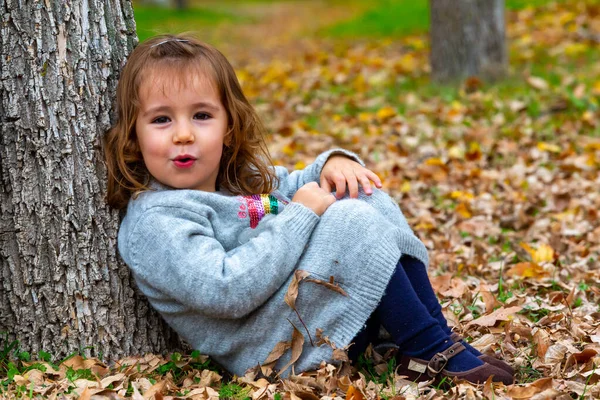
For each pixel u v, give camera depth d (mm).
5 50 2385
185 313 2457
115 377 2357
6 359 2539
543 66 7660
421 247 2551
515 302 3064
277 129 6195
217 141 2467
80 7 2434
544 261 3590
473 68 7289
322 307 2398
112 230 2529
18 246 2484
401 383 2379
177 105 2400
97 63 2480
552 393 2197
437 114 6305
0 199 2473
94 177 2484
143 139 2426
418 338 2377
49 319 2521
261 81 8500
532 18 10289
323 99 7250
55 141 2428
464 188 4793
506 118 6066
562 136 5578
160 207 2379
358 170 2660
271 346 2436
